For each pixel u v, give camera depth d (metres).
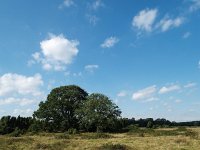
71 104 88.06
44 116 85.50
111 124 79.50
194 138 43.62
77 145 36.66
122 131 78.81
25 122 88.12
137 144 36.38
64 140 43.16
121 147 32.72
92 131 83.25
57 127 85.62
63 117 87.06
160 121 128.75
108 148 32.47
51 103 86.31
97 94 85.38
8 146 36.84
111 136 52.59
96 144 37.38
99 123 79.38
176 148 31.42
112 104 82.06
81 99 91.25
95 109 81.69
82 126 83.56
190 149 30.52
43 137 54.00
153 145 34.84
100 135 52.19
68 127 85.44
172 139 41.94
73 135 56.72
